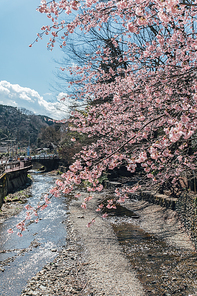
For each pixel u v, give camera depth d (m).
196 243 6.38
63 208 12.65
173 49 6.57
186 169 5.85
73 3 3.30
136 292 4.78
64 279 5.51
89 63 9.59
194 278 4.98
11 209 12.14
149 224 9.20
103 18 5.18
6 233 8.73
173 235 7.68
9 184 16.81
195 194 7.98
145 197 12.78
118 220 10.06
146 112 4.83
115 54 11.23
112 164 4.14
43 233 8.77
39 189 19.80
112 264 6.06
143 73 7.36
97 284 5.20
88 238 8.04
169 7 2.25
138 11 2.62
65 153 30.03
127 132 6.48
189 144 6.23
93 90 9.05
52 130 59.88
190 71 3.80
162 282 5.04
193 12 5.10
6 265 6.34
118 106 6.14
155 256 6.31
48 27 4.71
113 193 15.11
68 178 3.72
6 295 4.96
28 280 5.55
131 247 7.08
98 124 7.07
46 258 6.71
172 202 9.95
